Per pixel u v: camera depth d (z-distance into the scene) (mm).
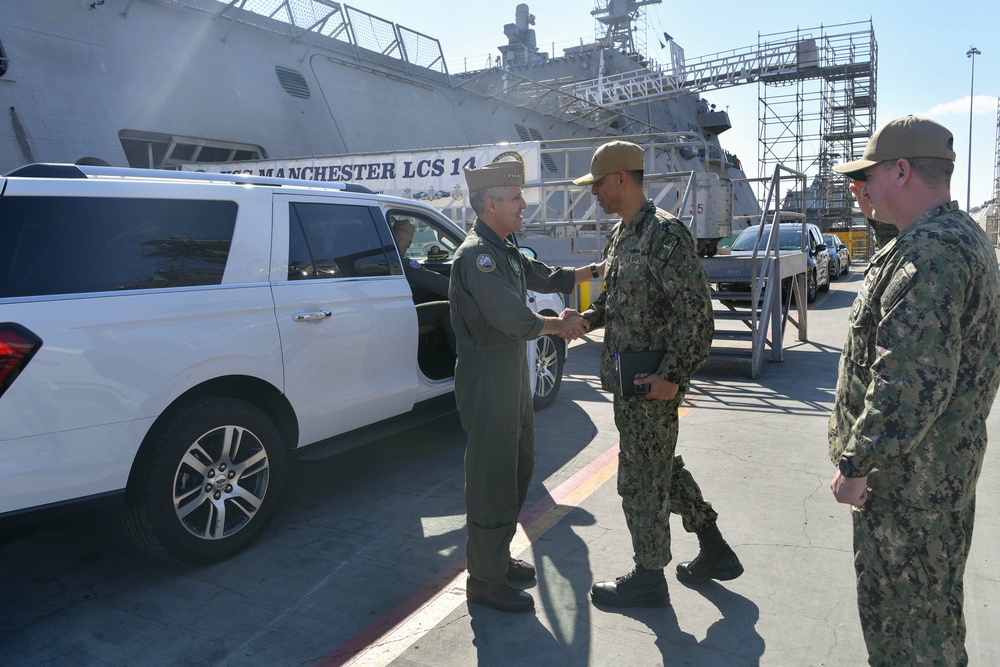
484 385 2643
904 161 1656
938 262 1526
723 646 2457
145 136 13680
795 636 2504
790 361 7734
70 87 12570
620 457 2643
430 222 4875
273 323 3395
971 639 2461
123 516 3010
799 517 3523
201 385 3182
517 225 2695
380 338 3988
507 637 2557
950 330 1510
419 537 3477
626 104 30656
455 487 4164
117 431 2787
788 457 4453
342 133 17969
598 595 2748
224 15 16328
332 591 2955
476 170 2654
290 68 17578
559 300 5969
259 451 3330
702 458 4461
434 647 2506
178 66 14766
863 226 32625
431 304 4734
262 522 3373
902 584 1660
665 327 2488
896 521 1650
